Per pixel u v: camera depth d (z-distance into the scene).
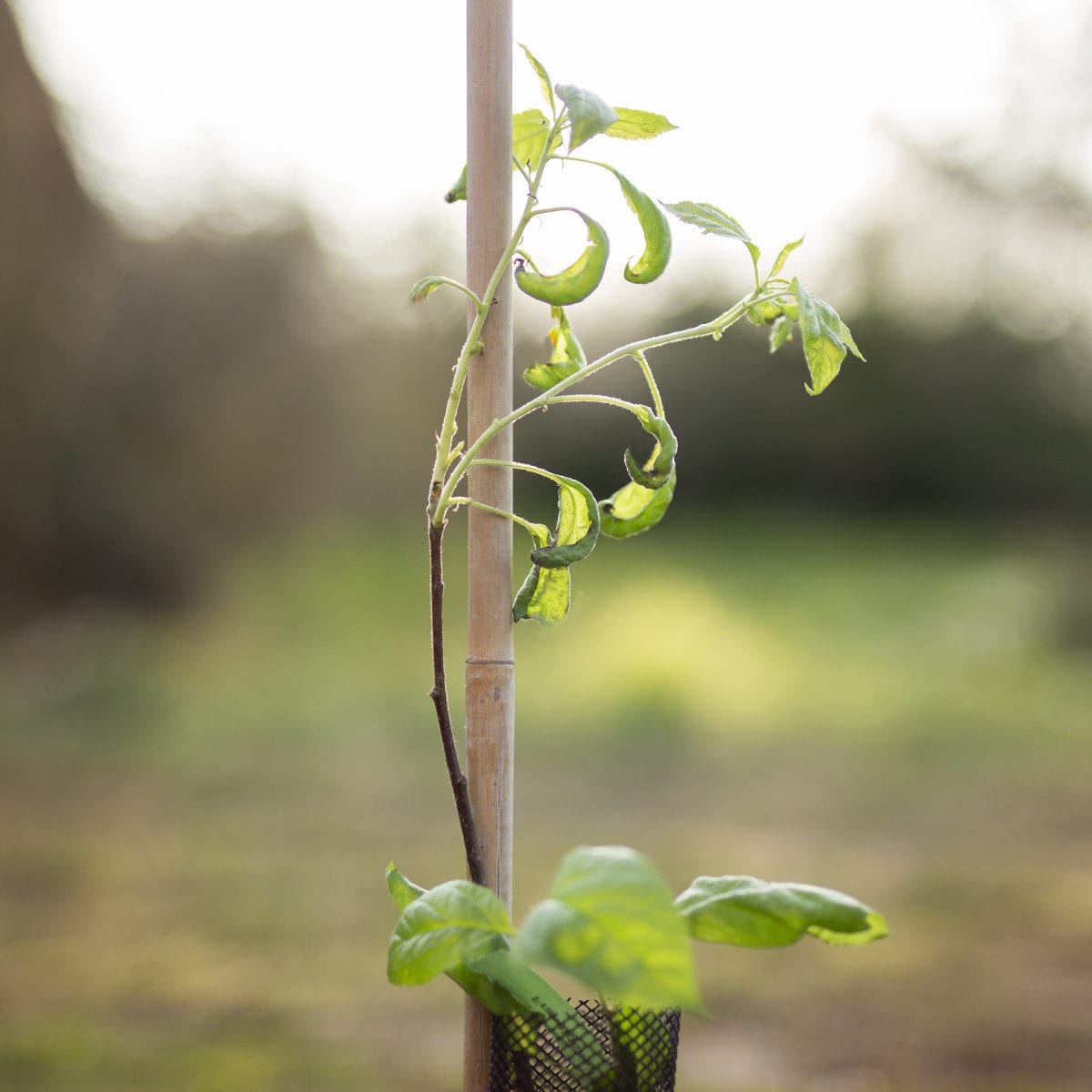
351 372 10.54
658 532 13.01
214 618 9.40
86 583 9.08
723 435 14.79
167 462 9.34
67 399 8.62
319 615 9.46
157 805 5.48
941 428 14.53
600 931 0.57
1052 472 14.38
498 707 0.86
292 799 5.63
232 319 9.47
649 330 14.45
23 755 6.29
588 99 0.79
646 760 6.52
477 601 0.86
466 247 0.86
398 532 11.08
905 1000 3.40
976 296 14.41
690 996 0.55
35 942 3.74
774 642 9.15
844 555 12.48
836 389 14.64
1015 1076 2.91
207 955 3.65
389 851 4.82
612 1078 0.81
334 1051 2.96
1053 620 9.77
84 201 8.55
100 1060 2.86
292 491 10.22
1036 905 4.25
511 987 0.77
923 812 5.56
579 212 0.81
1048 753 6.69
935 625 9.79
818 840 5.09
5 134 7.71
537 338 7.81
